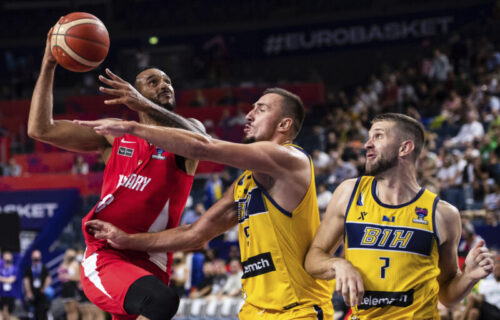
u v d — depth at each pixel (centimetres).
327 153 1242
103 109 1714
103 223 297
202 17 2177
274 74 2069
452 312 607
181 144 248
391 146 269
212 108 1587
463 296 266
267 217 285
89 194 1200
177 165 307
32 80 2084
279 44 2081
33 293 895
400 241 262
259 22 2108
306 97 1697
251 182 295
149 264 309
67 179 1205
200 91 1731
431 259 263
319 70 2025
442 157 1023
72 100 1738
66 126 321
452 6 1870
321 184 996
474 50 1576
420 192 271
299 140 1323
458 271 276
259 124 307
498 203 866
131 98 281
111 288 286
